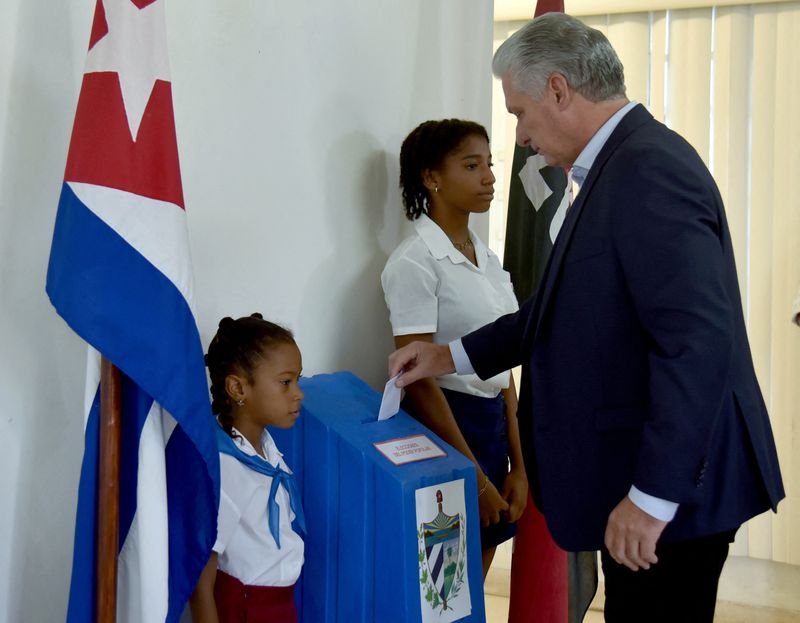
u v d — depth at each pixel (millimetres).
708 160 3113
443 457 1486
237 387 1341
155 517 1139
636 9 3100
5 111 1230
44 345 1309
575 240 1260
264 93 1709
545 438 1305
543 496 1313
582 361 1252
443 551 1430
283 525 1371
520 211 2340
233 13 1627
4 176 1235
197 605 1255
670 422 1088
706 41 3086
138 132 1125
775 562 3139
